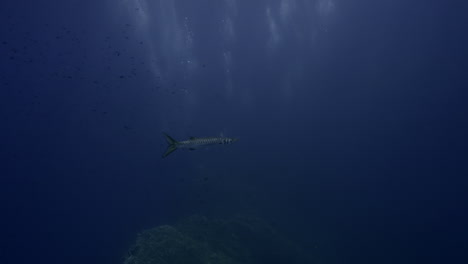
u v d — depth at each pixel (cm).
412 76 2356
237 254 1054
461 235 1947
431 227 1986
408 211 2103
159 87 2439
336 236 1784
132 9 2145
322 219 1925
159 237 923
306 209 1986
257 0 2236
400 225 1977
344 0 2231
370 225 1939
